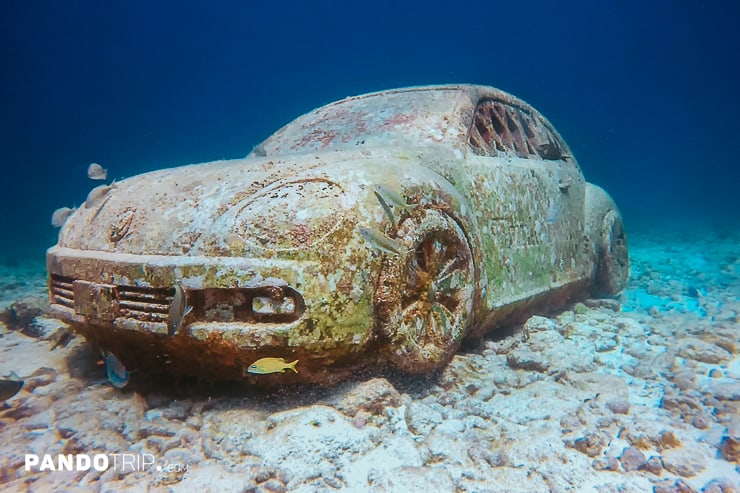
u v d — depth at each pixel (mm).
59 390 3412
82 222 3484
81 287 3000
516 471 2494
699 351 4145
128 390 3238
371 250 2855
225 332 2713
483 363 3768
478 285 3598
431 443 2658
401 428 2848
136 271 2836
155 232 3006
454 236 3371
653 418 3066
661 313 5629
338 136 4414
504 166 4523
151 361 3092
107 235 3182
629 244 14156
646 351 4172
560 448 2648
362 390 2939
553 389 3367
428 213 3211
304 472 2453
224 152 71375
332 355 2814
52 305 3322
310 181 3018
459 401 3170
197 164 3908
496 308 3904
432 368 3256
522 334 4383
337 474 2467
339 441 2613
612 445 2725
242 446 2627
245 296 2744
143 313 2842
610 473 2531
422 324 3203
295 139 4672
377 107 4734
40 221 40812
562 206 5340
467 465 2562
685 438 2791
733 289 6879
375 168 3131
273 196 2947
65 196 55375
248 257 2754
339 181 2992
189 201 3098
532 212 4707
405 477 2383
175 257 2834
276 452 2549
